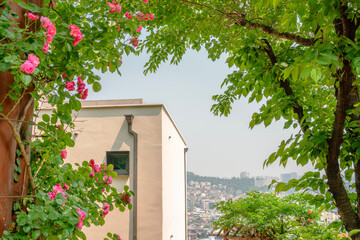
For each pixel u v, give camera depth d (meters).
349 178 2.25
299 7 1.47
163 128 8.91
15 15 1.70
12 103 1.82
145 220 8.24
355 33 1.73
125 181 8.47
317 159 2.30
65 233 1.80
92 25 2.52
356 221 2.01
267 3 1.51
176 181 11.85
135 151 8.55
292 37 2.71
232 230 5.70
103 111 8.85
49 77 2.13
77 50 2.39
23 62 1.69
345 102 1.85
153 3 4.11
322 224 4.13
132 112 8.81
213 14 4.03
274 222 5.34
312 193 2.23
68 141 2.53
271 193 6.04
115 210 8.27
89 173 2.87
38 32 1.83
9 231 1.78
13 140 1.84
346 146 2.15
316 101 2.47
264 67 2.51
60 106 2.48
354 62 1.37
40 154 2.27
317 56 1.35
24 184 1.98
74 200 2.17
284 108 2.24
